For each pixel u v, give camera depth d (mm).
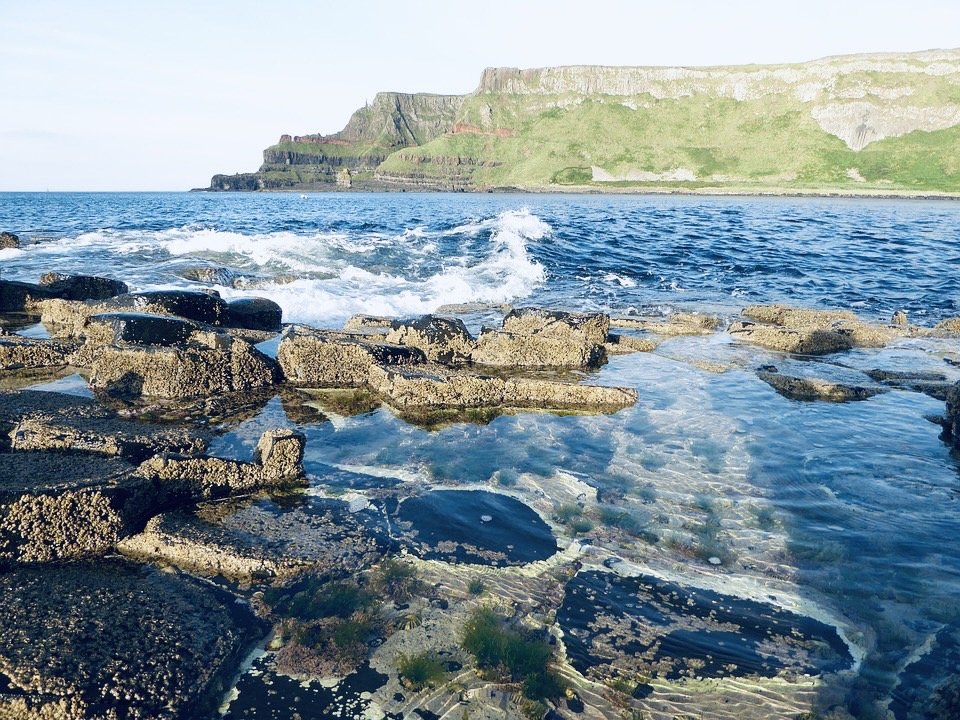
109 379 9586
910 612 4926
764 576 5406
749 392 10641
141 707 3811
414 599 4988
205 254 23266
